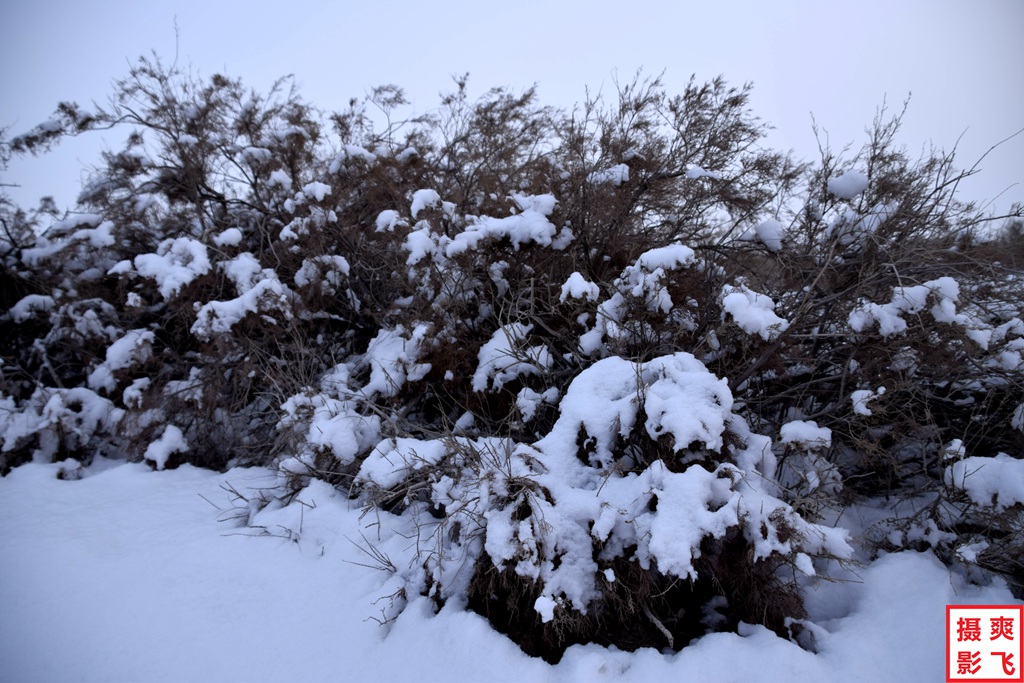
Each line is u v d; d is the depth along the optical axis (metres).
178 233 7.01
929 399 4.13
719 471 3.03
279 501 4.51
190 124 7.21
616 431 3.45
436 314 5.25
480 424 5.00
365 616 3.21
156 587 3.52
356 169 6.68
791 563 2.84
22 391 6.76
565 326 4.95
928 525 3.33
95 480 5.12
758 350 4.11
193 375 6.02
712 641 2.75
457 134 7.44
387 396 5.22
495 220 5.00
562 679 2.67
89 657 3.03
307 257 6.03
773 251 5.26
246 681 2.83
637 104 5.85
